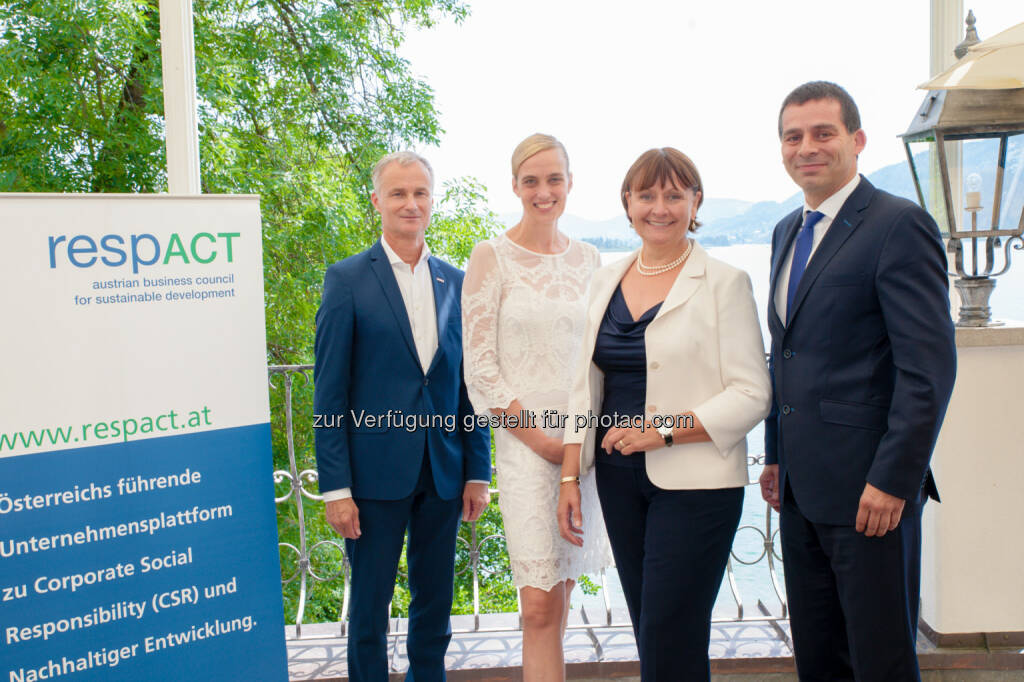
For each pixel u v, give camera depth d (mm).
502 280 2180
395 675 2543
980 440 2555
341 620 2900
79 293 1964
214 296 2135
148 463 2057
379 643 2262
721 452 1831
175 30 2492
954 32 2635
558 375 2172
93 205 1975
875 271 1698
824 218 1854
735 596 2822
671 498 1868
